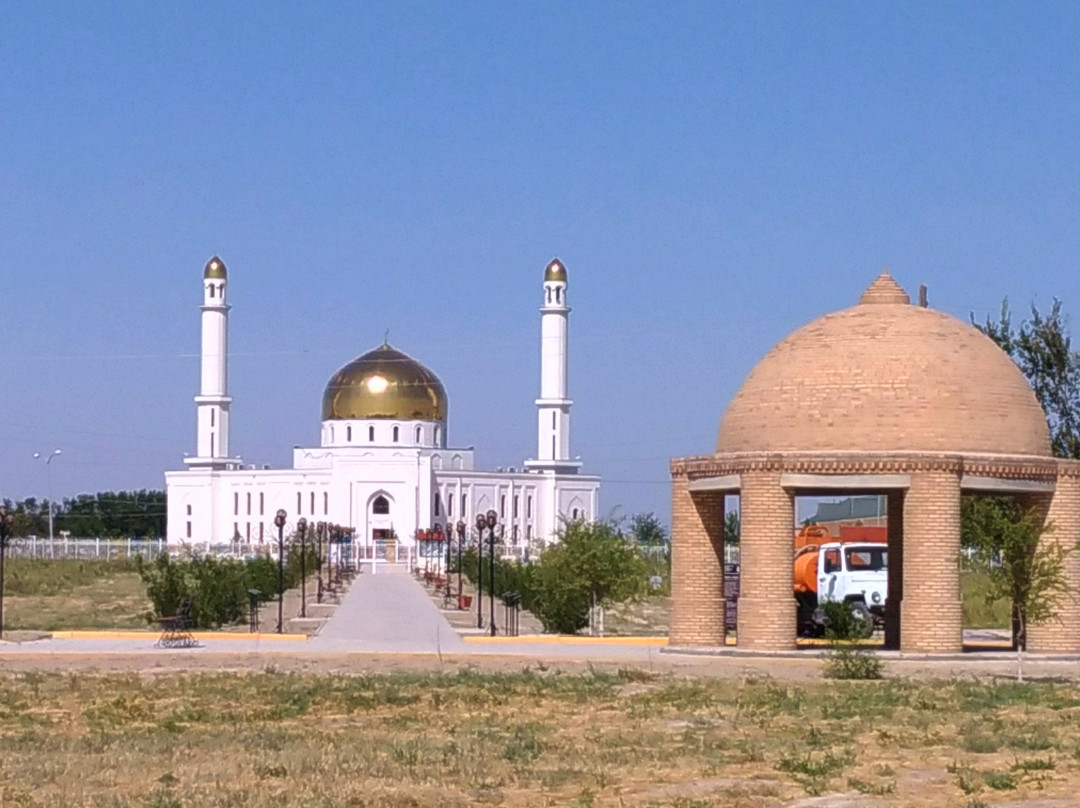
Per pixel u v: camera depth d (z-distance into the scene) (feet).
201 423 502.79
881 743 91.25
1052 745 89.10
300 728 99.81
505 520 495.82
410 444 497.87
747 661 139.74
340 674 131.54
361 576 370.32
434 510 483.51
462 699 113.39
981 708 107.04
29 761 85.20
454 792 75.77
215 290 503.20
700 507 150.71
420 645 162.20
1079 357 197.98
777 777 80.28
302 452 495.41
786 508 142.20
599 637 171.63
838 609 166.81
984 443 142.00
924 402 141.38
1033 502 143.84
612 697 114.83
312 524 420.36
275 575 261.24
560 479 503.20
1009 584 130.52
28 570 357.00
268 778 79.82
